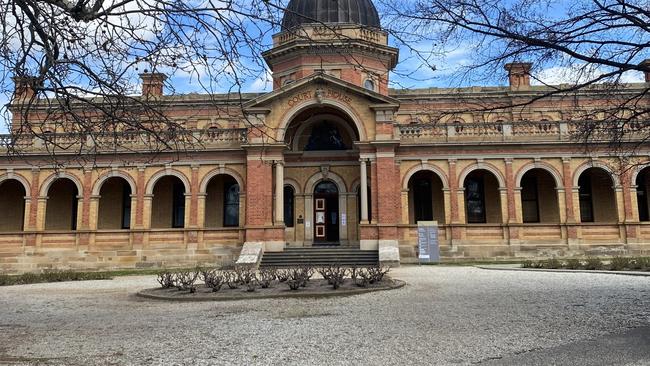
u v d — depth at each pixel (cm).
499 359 729
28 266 3000
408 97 3594
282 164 2980
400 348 810
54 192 3378
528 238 2980
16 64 706
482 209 3344
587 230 2977
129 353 820
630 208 2970
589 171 3322
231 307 1333
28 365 749
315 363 731
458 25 826
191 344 880
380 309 1223
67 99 744
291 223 3275
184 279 1786
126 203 3400
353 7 3362
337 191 3300
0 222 3378
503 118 3544
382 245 2816
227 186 3400
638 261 2355
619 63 833
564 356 738
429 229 2866
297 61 3269
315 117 3306
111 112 771
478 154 3061
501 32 848
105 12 626
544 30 859
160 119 800
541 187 3331
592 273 2047
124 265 2989
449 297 1401
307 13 3325
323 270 1944
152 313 1257
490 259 2956
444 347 810
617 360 707
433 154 3066
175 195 3400
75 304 1458
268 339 909
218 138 3086
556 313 1107
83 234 3022
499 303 1269
